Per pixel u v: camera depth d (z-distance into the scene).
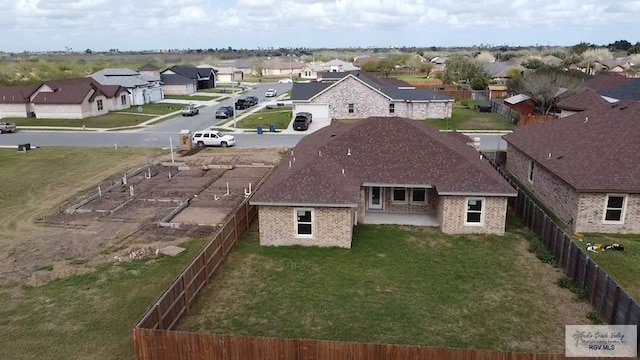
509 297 17.08
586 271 16.81
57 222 24.86
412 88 66.19
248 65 162.25
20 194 30.30
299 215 21.41
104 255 20.73
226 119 62.06
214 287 17.94
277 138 49.34
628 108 27.08
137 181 32.88
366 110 61.16
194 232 23.19
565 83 59.31
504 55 191.38
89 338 14.87
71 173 35.38
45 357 14.00
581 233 23.16
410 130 25.97
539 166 28.23
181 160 39.44
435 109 60.78
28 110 64.81
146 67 99.44
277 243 21.72
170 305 14.93
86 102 64.12
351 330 15.16
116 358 13.92
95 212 26.11
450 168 23.89
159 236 22.78
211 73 110.31
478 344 14.41
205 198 28.77
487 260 20.09
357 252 20.94
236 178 33.44
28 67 113.25
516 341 14.55
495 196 22.33
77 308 16.55
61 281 18.42
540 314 15.97
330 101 61.03
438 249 21.25
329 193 21.16
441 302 16.78
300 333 15.02
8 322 15.74
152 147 45.31
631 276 18.55
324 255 20.66
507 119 59.91
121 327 15.44
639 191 22.08
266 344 12.37
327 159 24.81
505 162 35.91
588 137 26.67
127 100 74.62
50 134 52.88
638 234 22.95
